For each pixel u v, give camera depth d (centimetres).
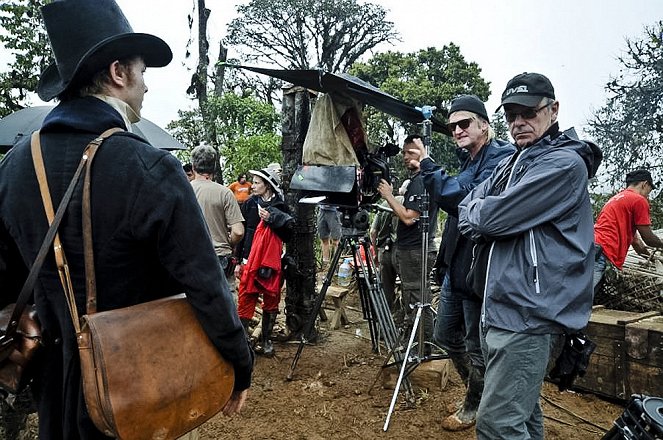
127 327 117
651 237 429
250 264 429
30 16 884
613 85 905
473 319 292
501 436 208
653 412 212
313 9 2988
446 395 363
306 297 485
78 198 119
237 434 313
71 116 126
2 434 217
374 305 388
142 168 120
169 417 119
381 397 363
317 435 312
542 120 221
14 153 131
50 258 124
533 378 206
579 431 316
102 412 111
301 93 479
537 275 203
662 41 880
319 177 385
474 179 299
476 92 2406
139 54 139
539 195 203
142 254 124
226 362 129
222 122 1736
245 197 883
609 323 352
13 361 126
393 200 400
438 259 324
